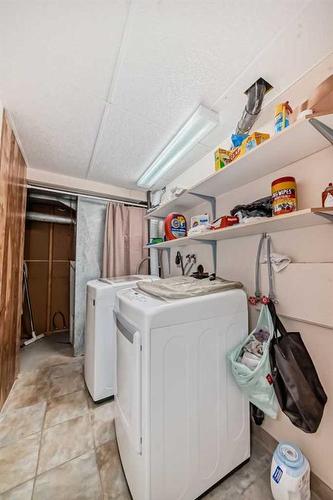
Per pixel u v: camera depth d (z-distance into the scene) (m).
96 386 1.69
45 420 1.51
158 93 1.35
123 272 2.91
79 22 0.94
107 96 1.38
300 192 1.16
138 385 0.90
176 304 0.97
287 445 1.08
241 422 1.16
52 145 1.96
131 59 1.11
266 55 1.07
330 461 0.98
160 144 1.94
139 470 0.89
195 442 0.98
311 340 1.08
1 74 1.21
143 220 3.12
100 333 1.73
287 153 1.09
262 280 1.33
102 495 1.01
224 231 1.31
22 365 2.34
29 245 3.38
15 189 1.87
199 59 1.11
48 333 3.40
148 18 0.92
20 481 1.08
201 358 1.03
